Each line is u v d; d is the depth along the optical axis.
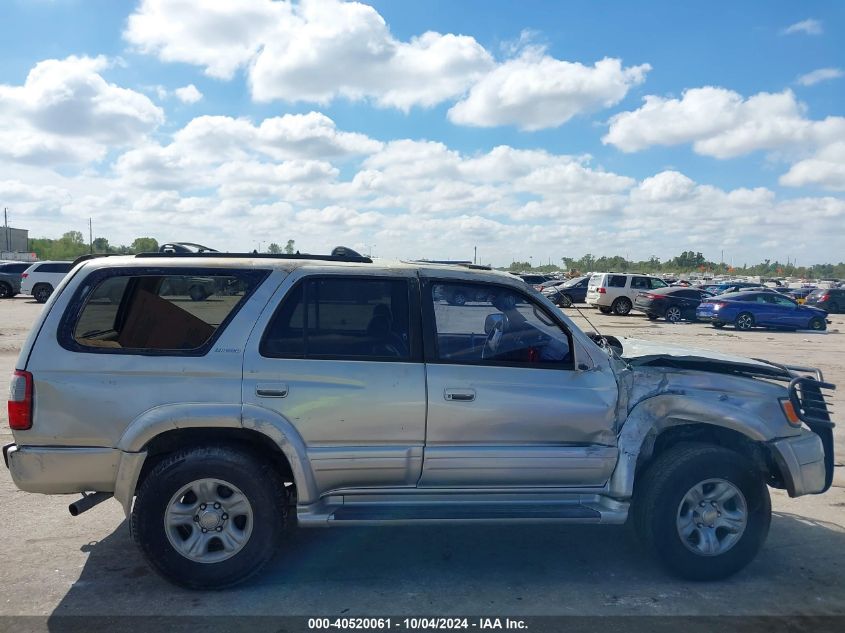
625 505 4.06
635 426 4.13
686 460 4.07
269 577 4.08
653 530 4.08
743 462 4.12
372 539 4.70
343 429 3.90
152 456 4.02
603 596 3.91
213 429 3.90
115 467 3.81
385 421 3.93
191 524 3.85
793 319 24.16
